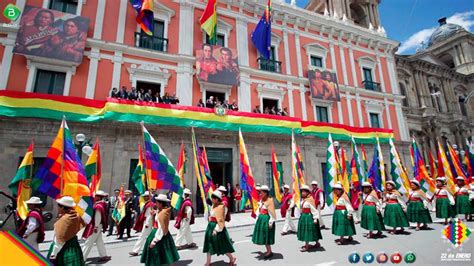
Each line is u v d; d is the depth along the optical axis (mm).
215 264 5922
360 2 28375
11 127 11484
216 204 5703
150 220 7453
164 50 16438
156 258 4859
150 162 6469
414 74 29875
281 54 20203
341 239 7297
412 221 9211
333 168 9766
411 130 26734
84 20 14297
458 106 32406
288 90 19594
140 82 15539
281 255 6422
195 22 17859
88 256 7148
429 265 5332
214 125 15070
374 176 12367
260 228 6320
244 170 8195
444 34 44344
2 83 12344
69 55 13523
